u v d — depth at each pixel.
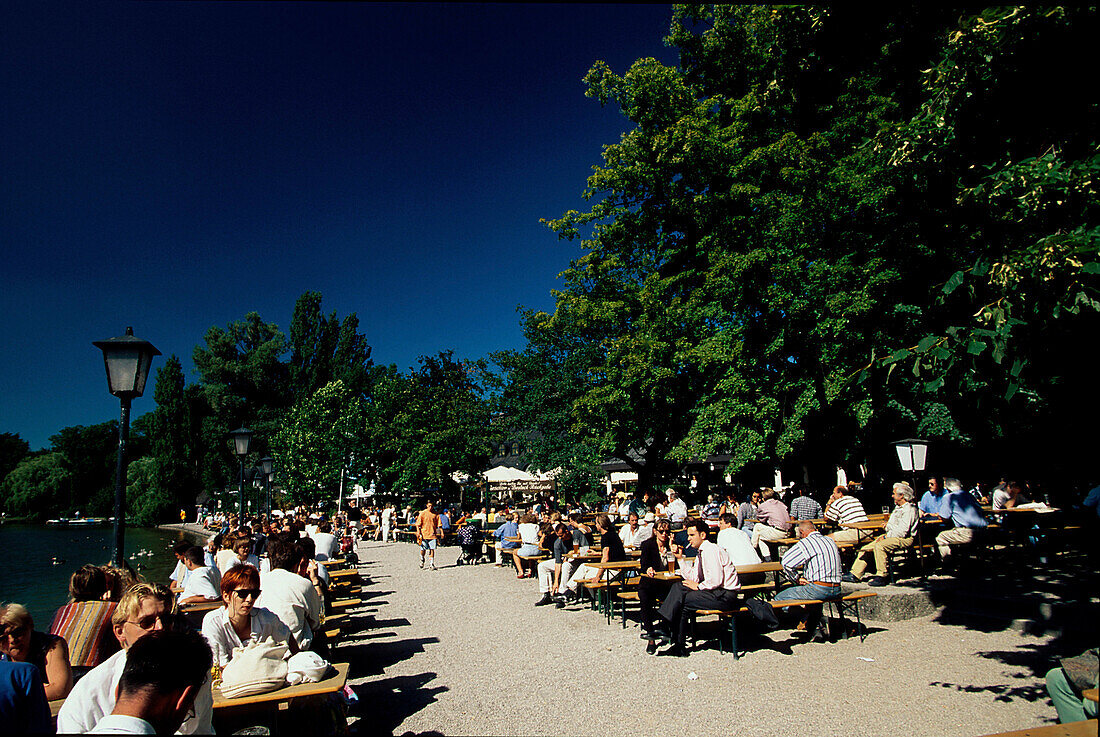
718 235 17.64
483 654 8.27
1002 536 11.57
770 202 15.88
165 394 68.06
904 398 14.65
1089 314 4.43
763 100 7.20
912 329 6.95
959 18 4.62
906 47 5.43
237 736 4.32
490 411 33.28
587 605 11.64
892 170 5.63
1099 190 4.27
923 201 5.74
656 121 19.36
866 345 12.08
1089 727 3.27
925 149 5.18
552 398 27.23
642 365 19.42
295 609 6.12
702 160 17.55
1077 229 4.09
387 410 35.34
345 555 18.03
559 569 11.85
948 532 10.51
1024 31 4.23
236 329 71.94
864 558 11.09
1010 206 4.86
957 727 5.10
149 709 2.39
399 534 30.58
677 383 21.23
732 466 17.14
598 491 27.05
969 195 5.05
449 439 32.16
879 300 7.37
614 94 20.28
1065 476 13.35
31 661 4.12
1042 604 7.89
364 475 37.41
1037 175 4.36
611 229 21.22
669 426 22.59
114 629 4.68
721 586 7.61
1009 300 4.27
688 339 19.30
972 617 8.40
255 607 5.38
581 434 26.02
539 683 6.89
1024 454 14.59
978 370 4.86
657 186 19.75
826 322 14.01
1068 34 4.21
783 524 12.86
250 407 69.75
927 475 19.78
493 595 13.05
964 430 14.12
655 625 9.43
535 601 12.18
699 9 18.50
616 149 20.00
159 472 66.50
